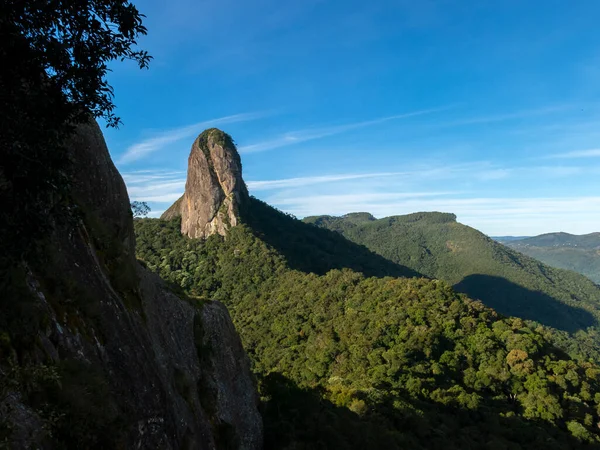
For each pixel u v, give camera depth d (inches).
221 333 699.4
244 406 698.8
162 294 579.8
